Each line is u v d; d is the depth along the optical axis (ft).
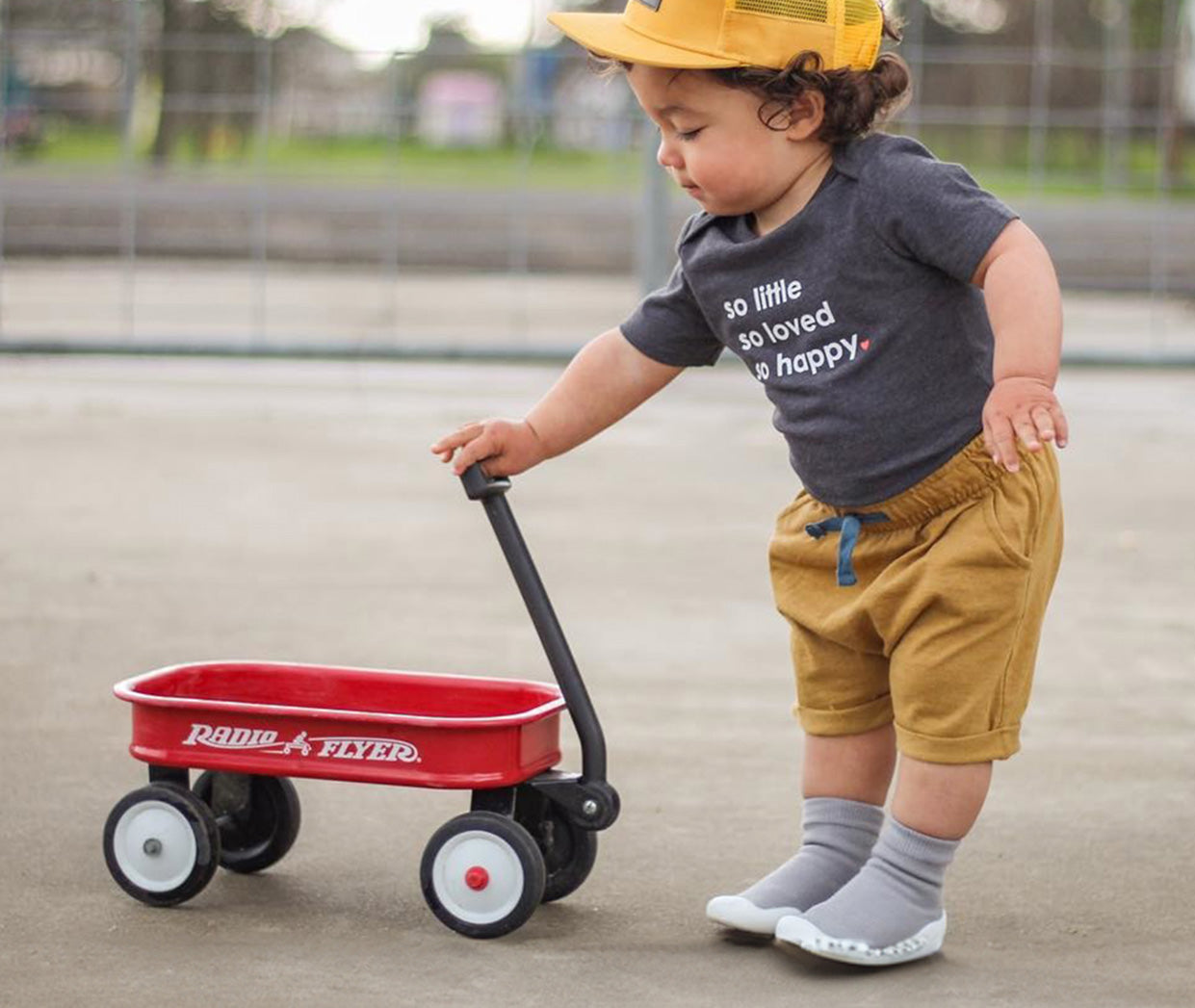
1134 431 34.17
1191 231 53.36
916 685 11.11
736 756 15.43
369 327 48.14
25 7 41.45
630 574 22.31
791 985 10.79
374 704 12.88
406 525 25.04
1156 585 22.11
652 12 11.19
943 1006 10.49
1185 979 10.93
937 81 42.68
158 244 52.03
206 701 11.87
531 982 10.78
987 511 11.04
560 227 66.59
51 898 12.10
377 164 62.39
